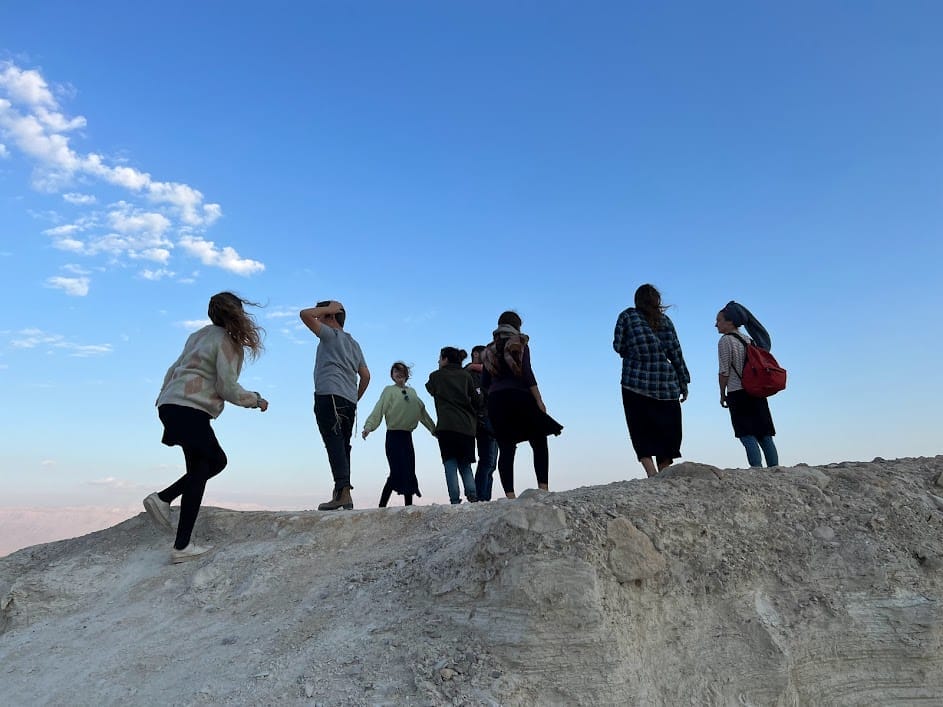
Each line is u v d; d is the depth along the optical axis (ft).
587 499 14.76
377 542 17.21
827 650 14.39
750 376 20.98
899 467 19.02
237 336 17.74
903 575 15.51
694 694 13.03
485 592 13.20
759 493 16.22
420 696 11.37
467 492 24.17
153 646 14.16
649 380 19.35
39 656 14.42
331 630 13.53
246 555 17.16
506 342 21.22
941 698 14.53
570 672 12.09
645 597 13.58
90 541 19.44
